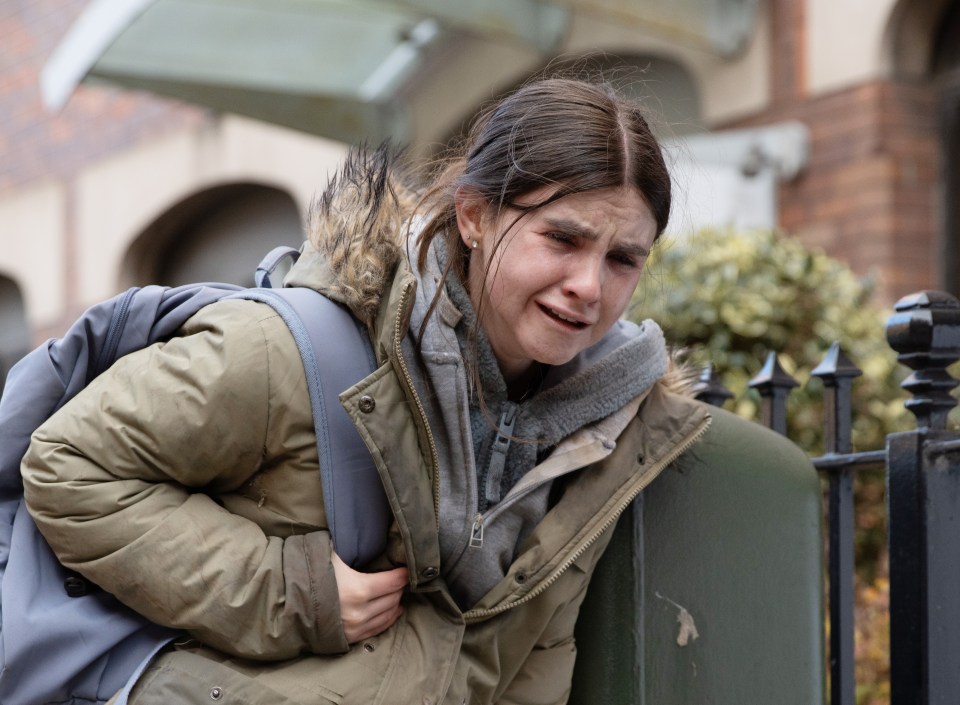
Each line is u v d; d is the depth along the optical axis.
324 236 3.39
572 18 11.42
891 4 9.93
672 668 3.75
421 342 3.17
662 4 10.28
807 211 10.45
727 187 10.18
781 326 6.91
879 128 10.02
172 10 9.92
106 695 3.16
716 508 3.85
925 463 3.77
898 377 6.95
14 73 16.38
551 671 3.55
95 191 15.56
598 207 3.05
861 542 6.61
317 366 3.14
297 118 11.20
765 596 3.89
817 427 6.62
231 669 3.09
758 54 10.76
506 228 3.13
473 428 3.37
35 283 16.22
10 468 3.31
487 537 3.30
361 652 3.14
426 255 3.25
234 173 14.09
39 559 3.27
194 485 3.20
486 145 3.23
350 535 3.16
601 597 3.76
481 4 10.60
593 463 3.42
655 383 3.58
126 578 3.08
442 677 3.16
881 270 9.96
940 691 3.70
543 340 3.15
